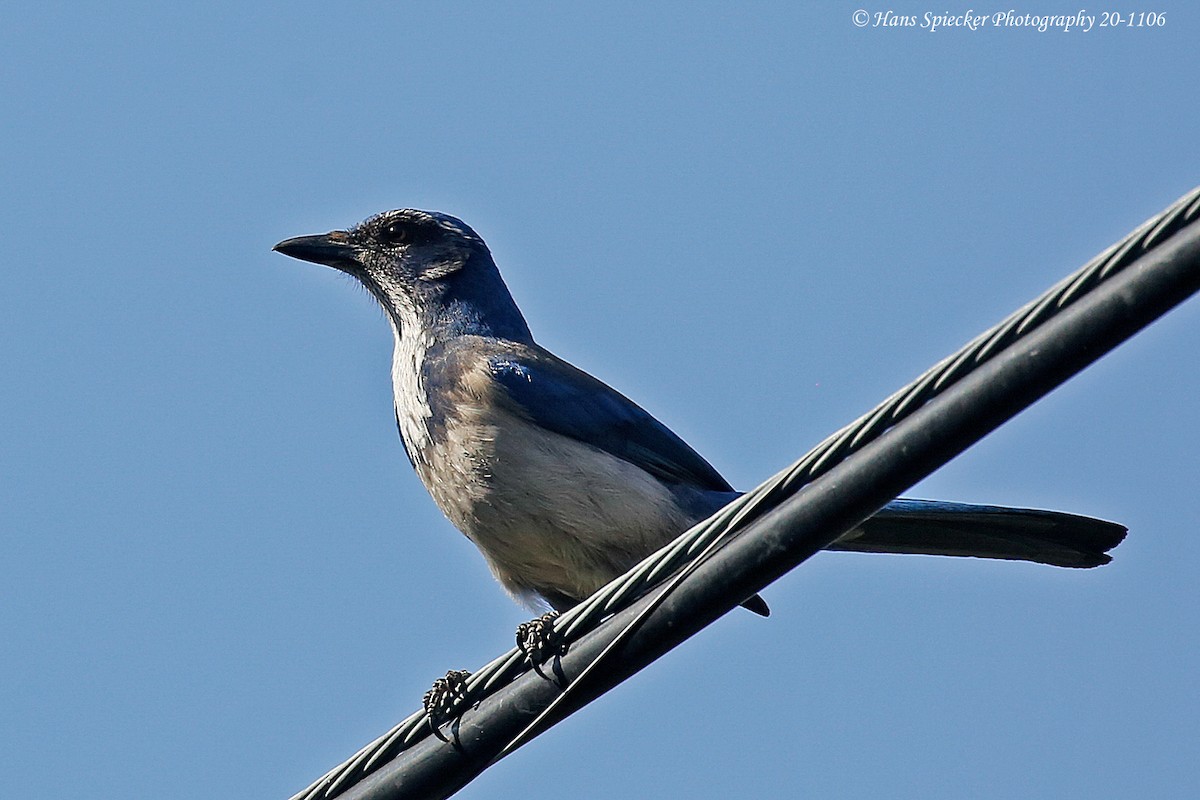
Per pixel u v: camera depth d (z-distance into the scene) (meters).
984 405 8.23
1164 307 7.68
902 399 8.55
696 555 9.35
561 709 9.91
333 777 10.40
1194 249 7.55
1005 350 8.16
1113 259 7.82
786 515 8.94
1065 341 7.94
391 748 10.32
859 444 8.71
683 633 9.48
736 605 9.30
